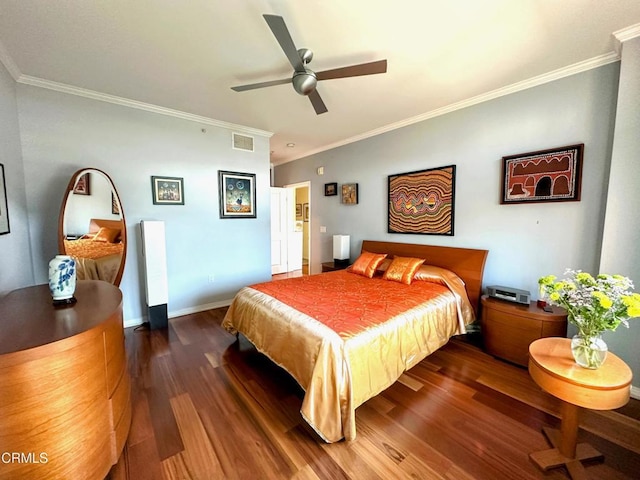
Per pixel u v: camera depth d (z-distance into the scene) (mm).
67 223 2533
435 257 3281
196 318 3432
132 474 1326
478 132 2920
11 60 2156
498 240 2830
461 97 2887
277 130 4008
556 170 2398
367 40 1934
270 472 1342
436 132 3291
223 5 1591
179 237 3457
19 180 2367
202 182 3594
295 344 1776
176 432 1594
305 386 1636
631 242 1904
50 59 2148
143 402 1856
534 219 2576
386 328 1867
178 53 2072
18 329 1150
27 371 992
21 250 2330
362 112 3297
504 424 1657
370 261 3473
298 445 1509
